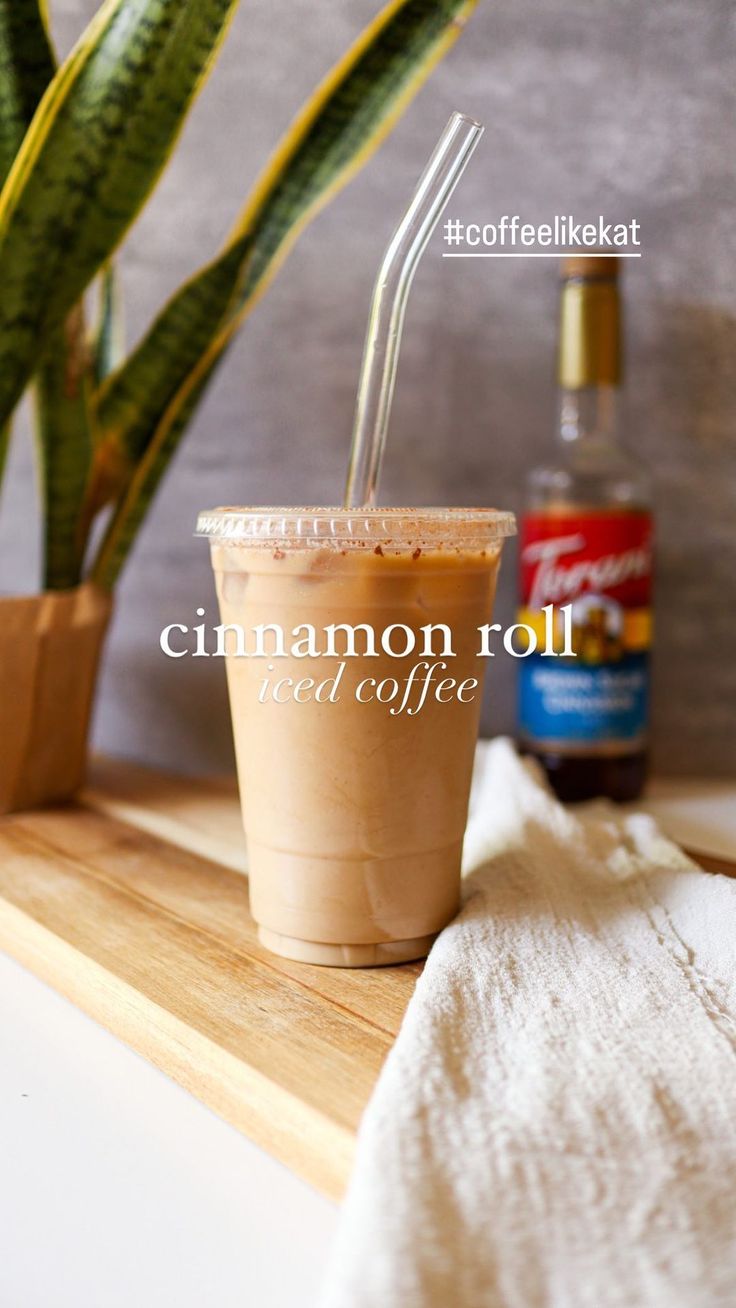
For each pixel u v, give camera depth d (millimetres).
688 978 476
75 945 519
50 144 569
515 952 484
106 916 550
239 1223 403
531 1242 362
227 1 571
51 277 603
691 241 744
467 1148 383
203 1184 418
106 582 695
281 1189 418
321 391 780
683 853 605
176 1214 406
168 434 676
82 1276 382
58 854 628
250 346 783
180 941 525
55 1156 430
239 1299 375
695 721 783
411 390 778
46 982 539
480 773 717
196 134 768
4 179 613
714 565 770
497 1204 368
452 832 502
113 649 818
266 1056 438
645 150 740
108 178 587
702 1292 351
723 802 732
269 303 778
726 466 761
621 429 765
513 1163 378
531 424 772
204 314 656
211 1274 383
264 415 787
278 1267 386
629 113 739
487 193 758
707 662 778
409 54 616
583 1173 378
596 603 699
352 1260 351
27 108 601
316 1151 407
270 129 762
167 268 781
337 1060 437
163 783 764
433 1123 390
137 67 569
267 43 755
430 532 467
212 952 515
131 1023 484
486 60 745
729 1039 438
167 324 659
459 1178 374
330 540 463
